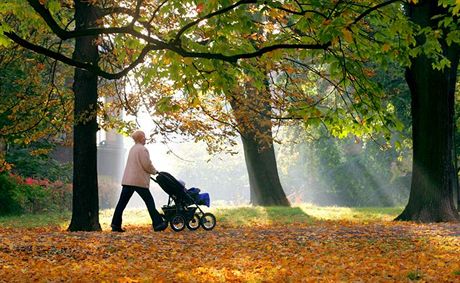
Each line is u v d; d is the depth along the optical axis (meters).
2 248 12.34
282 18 14.97
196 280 9.41
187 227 16.17
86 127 16.77
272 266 10.88
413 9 18.70
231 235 14.95
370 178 42.59
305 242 13.91
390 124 13.29
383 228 16.27
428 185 19.36
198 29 12.69
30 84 21.34
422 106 19.34
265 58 12.52
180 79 12.00
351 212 24.53
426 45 12.75
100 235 14.31
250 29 11.43
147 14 15.02
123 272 10.23
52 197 29.09
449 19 12.69
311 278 9.42
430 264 10.97
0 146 27.23
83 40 16.52
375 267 10.57
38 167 31.38
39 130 21.11
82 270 10.30
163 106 12.12
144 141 16.27
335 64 12.67
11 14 17.27
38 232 16.25
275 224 19.02
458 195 30.50
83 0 15.78
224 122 19.00
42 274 9.85
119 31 10.74
